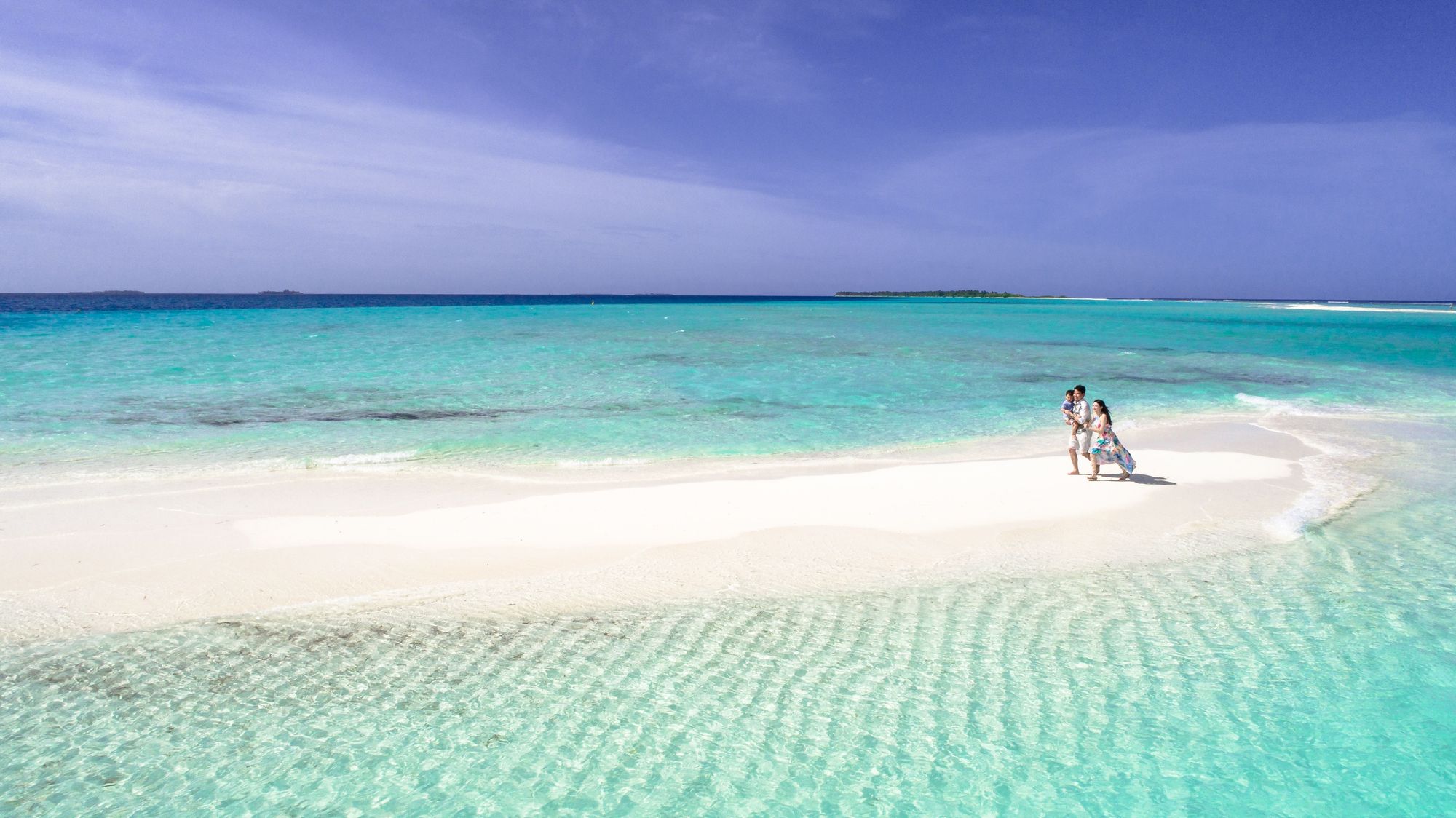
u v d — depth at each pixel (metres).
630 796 4.64
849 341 41.28
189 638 6.67
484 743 5.17
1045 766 4.89
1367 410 19.45
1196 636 6.61
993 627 6.87
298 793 4.66
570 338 40.78
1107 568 8.33
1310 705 5.50
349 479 12.01
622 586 7.90
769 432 16.16
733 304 128.38
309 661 6.29
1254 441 15.36
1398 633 6.59
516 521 9.91
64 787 4.68
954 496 11.20
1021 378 25.55
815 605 7.41
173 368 24.42
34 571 8.04
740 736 5.24
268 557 8.55
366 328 45.53
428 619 7.12
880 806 4.54
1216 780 4.73
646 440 15.26
